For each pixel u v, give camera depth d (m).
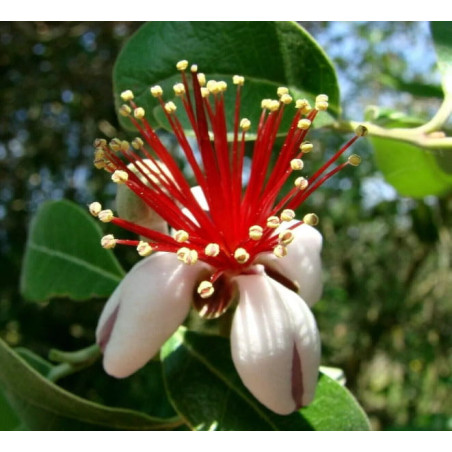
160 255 0.07
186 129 0.08
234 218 0.07
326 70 0.09
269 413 0.07
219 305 0.07
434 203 0.20
